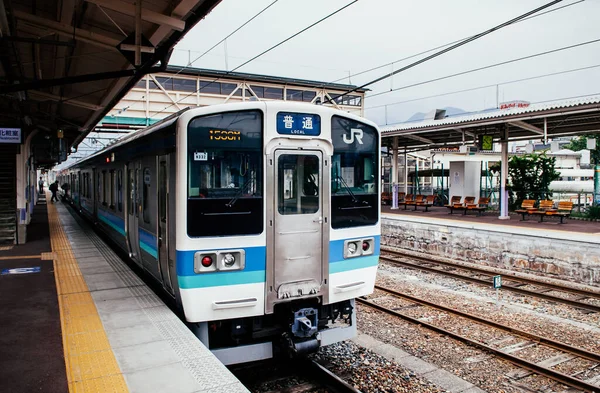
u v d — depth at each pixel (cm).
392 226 1703
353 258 583
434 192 2772
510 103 1795
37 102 1241
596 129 1758
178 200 490
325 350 663
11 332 511
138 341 482
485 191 2473
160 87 2445
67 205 2822
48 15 812
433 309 868
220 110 503
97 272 822
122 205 918
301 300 554
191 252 489
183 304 499
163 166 580
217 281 502
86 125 1786
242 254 510
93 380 394
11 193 1245
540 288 1051
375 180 607
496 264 1315
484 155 2977
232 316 512
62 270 838
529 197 2066
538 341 703
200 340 515
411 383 562
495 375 593
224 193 505
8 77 916
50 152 1689
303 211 542
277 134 525
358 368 603
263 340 562
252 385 551
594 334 739
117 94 1189
